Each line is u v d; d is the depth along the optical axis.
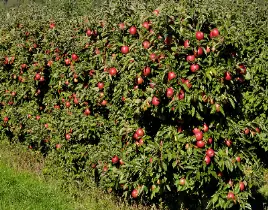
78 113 5.34
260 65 6.39
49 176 5.76
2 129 7.48
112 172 4.80
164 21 3.77
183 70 3.77
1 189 5.07
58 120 5.86
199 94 3.74
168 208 4.85
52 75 5.90
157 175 4.12
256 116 6.43
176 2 4.02
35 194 5.02
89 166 5.36
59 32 5.92
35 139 6.31
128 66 4.24
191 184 3.98
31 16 7.09
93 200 5.04
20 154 6.71
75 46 5.36
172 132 4.00
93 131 5.20
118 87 4.47
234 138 4.00
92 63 5.16
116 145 4.82
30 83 6.39
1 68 7.01
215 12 4.00
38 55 6.12
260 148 6.90
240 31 4.29
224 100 3.78
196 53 3.77
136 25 4.38
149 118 4.36
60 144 5.68
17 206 4.65
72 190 5.23
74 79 5.36
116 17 4.62
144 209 4.89
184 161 3.92
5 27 7.13
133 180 4.66
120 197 5.07
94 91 5.04
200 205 4.51
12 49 6.75
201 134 3.90
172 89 3.77
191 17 3.78
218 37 3.75
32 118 6.48
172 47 3.78
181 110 3.72
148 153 4.28
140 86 4.16
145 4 4.37
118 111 4.69
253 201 5.42
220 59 3.82
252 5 8.19
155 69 3.98
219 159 3.91
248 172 4.13
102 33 4.77
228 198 4.02
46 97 6.22
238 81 4.09
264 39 6.65
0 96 7.16
